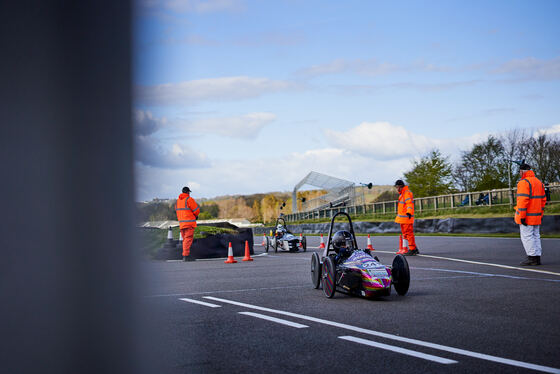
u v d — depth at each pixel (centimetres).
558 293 870
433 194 6812
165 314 763
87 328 635
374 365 495
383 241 2616
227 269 1478
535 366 478
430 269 1278
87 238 792
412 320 695
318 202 6250
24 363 507
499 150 6400
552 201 2625
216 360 527
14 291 730
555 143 6097
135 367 503
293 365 504
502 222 2547
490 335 598
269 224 7356
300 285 1091
